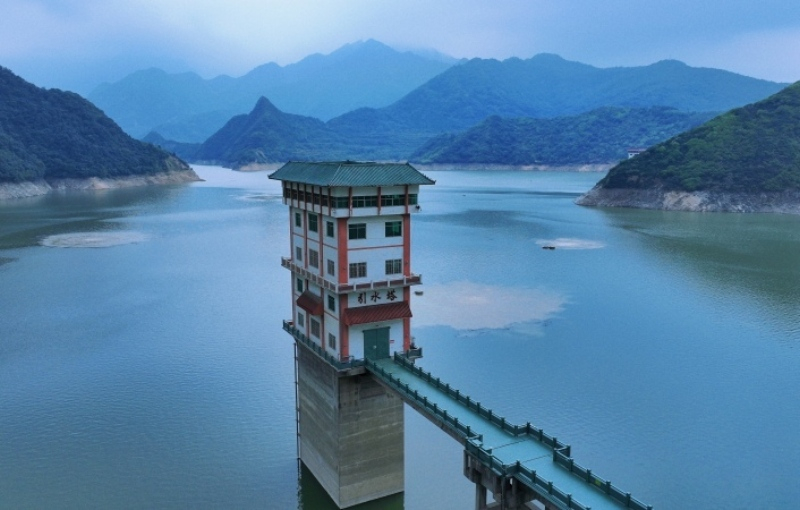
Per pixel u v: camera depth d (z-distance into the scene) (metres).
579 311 111.69
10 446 65.75
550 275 138.62
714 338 97.44
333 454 57.03
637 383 80.75
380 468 57.94
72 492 57.84
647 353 91.06
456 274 139.38
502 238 187.12
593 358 89.19
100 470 61.53
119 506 55.94
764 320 106.50
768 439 66.56
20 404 75.62
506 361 88.00
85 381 82.31
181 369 86.12
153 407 74.75
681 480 59.53
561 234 194.62
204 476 60.97
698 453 63.97
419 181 55.84
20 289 129.25
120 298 122.44
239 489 59.25
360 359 56.19
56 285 132.62
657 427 69.12
